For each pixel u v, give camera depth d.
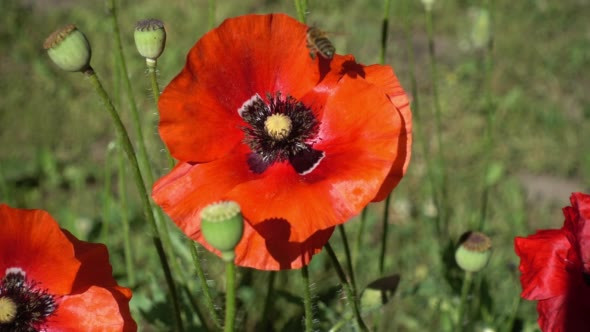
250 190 0.42
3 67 1.18
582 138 1.06
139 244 0.79
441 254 0.60
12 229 0.40
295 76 0.44
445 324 0.60
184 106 0.42
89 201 0.93
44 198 0.93
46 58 1.20
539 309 0.43
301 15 0.47
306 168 0.43
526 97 1.13
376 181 0.40
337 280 0.69
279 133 0.43
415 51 1.24
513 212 0.92
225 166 0.43
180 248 0.55
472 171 0.99
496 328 0.59
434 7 1.32
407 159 0.41
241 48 0.43
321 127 0.44
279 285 0.62
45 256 0.41
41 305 0.41
